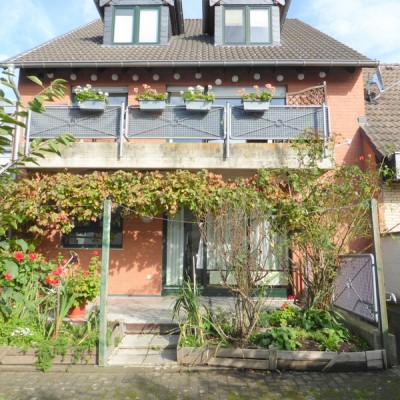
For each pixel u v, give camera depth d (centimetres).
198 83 1053
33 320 610
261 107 848
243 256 571
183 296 608
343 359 523
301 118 861
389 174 786
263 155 857
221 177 842
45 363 533
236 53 1085
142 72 1055
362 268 608
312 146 786
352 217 707
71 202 828
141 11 1202
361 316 611
